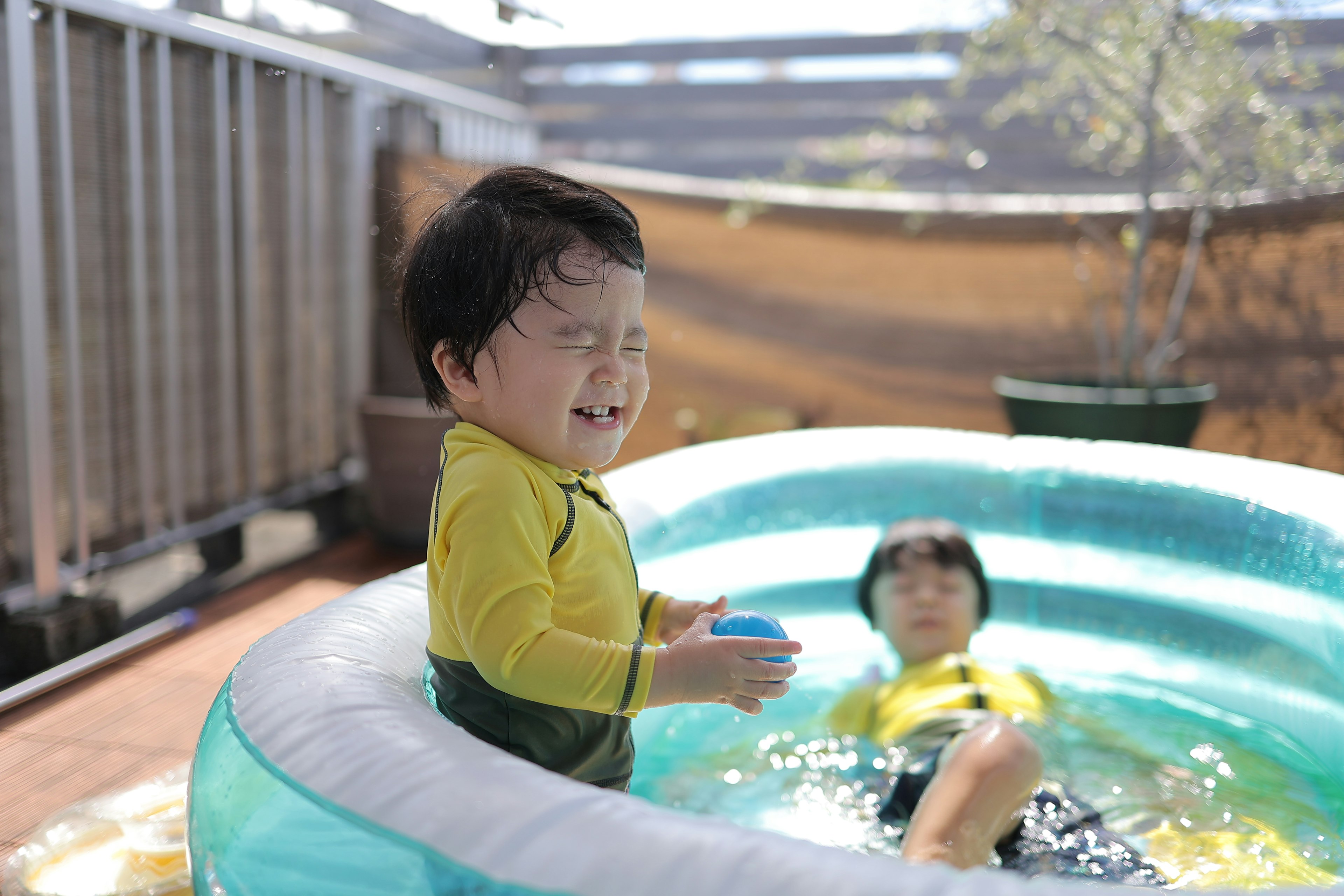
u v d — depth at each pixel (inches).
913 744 68.2
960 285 169.8
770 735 72.1
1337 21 140.1
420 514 134.8
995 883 28.5
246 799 36.8
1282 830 57.8
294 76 136.7
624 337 45.1
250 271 129.6
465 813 32.3
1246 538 80.3
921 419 173.3
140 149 110.1
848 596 94.3
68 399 101.4
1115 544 89.4
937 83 211.0
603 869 29.4
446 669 45.9
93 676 93.1
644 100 227.8
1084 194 214.4
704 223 179.8
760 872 28.6
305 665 43.8
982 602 83.5
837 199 175.3
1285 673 72.6
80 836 56.2
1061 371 165.3
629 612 48.4
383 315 155.9
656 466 94.2
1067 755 67.7
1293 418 148.2
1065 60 155.9
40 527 98.1
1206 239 151.0
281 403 139.6
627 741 49.1
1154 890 29.4
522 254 42.9
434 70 219.5
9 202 94.1
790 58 213.3
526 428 44.3
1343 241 143.2
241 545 132.8
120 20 105.0
